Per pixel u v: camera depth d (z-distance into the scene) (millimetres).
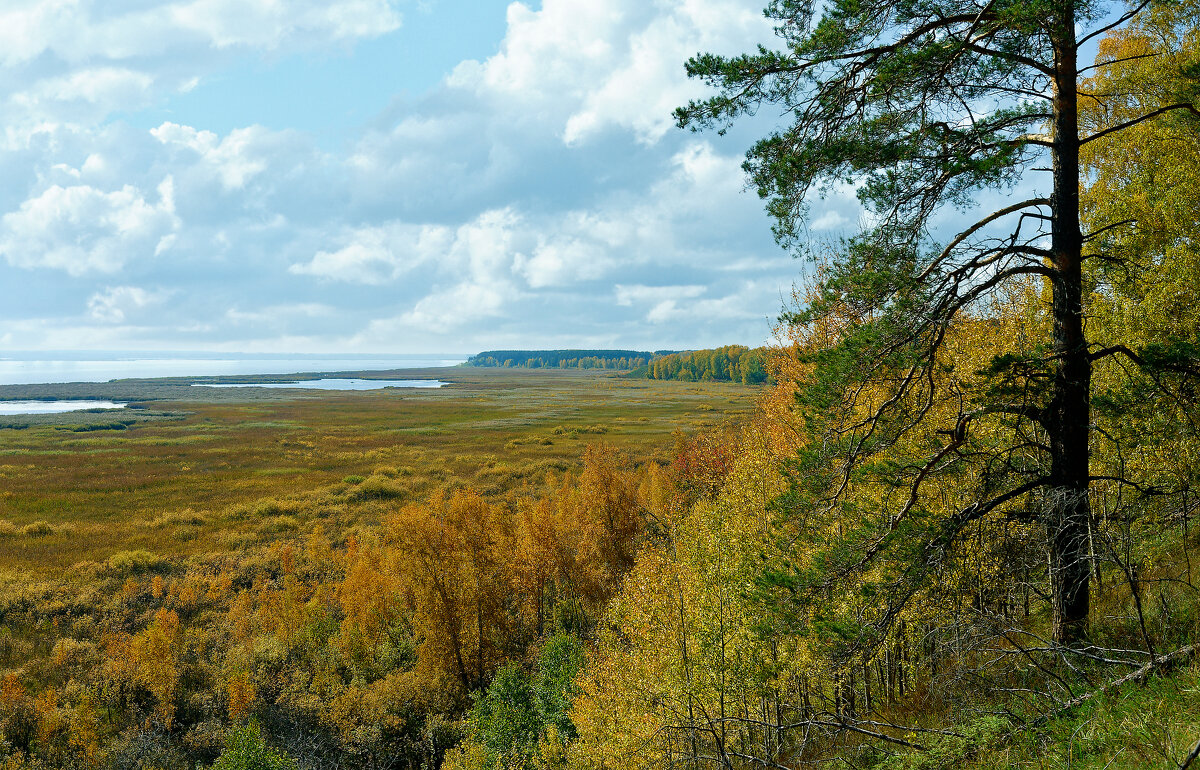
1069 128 9570
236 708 31766
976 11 9641
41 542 61625
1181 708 6676
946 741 8883
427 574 37656
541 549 44812
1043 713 8328
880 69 9367
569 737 28656
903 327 9375
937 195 9664
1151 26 15438
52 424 151500
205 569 54094
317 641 40188
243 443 123562
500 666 36969
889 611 9406
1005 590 11859
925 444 11156
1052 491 9398
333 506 76312
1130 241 12359
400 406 198625
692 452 50812
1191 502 9914
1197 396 9156
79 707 30578
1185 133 14344
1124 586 11625
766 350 25750
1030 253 9898
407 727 34062
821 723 11938
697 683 18219
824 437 10281
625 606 24844
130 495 81688
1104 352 9594
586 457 48656
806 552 11891
